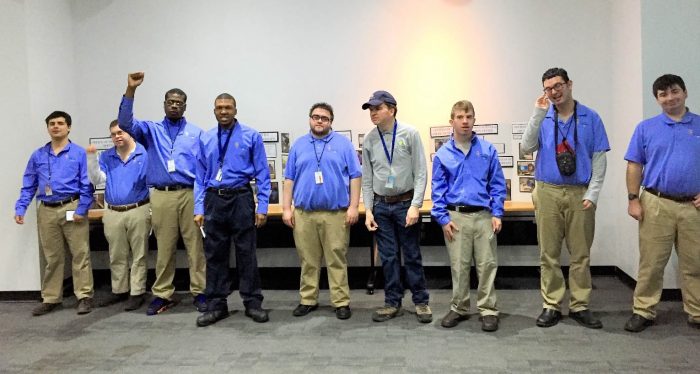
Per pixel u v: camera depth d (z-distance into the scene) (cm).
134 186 393
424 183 335
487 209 327
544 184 325
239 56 489
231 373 267
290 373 265
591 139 315
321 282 461
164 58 495
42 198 394
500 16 466
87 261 394
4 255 430
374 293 425
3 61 424
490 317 325
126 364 283
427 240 471
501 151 471
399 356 283
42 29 445
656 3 379
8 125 426
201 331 335
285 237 480
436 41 473
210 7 490
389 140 338
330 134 358
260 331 332
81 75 500
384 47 477
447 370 263
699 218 306
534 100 466
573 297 330
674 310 353
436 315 357
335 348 298
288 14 484
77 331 344
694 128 306
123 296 415
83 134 502
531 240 461
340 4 479
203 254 392
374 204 351
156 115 497
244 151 346
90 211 480
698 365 261
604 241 462
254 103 490
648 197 318
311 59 483
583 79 459
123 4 495
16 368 282
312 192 352
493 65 469
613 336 305
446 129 473
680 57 378
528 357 277
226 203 345
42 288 405
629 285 423
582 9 456
